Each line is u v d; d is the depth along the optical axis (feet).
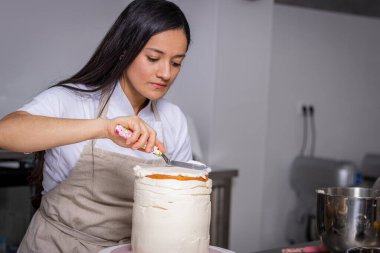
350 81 13.00
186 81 10.44
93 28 9.84
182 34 4.20
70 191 4.51
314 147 12.55
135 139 3.59
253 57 10.34
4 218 7.60
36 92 9.31
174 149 5.11
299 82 12.14
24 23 9.08
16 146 3.61
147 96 4.32
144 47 4.14
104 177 4.48
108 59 4.45
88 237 4.52
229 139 10.16
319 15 12.28
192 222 3.66
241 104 10.27
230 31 9.95
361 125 13.33
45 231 4.54
